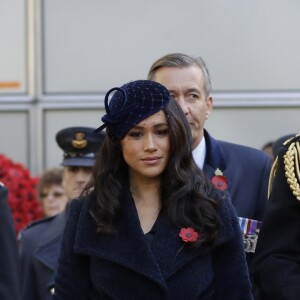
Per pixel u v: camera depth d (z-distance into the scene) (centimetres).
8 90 2775
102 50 2706
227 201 1350
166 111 1331
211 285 1329
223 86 2639
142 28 2677
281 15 2631
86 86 2727
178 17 2658
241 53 2636
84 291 1352
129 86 1338
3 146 2805
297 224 1375
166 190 1341
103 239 1323
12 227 1692
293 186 1378
